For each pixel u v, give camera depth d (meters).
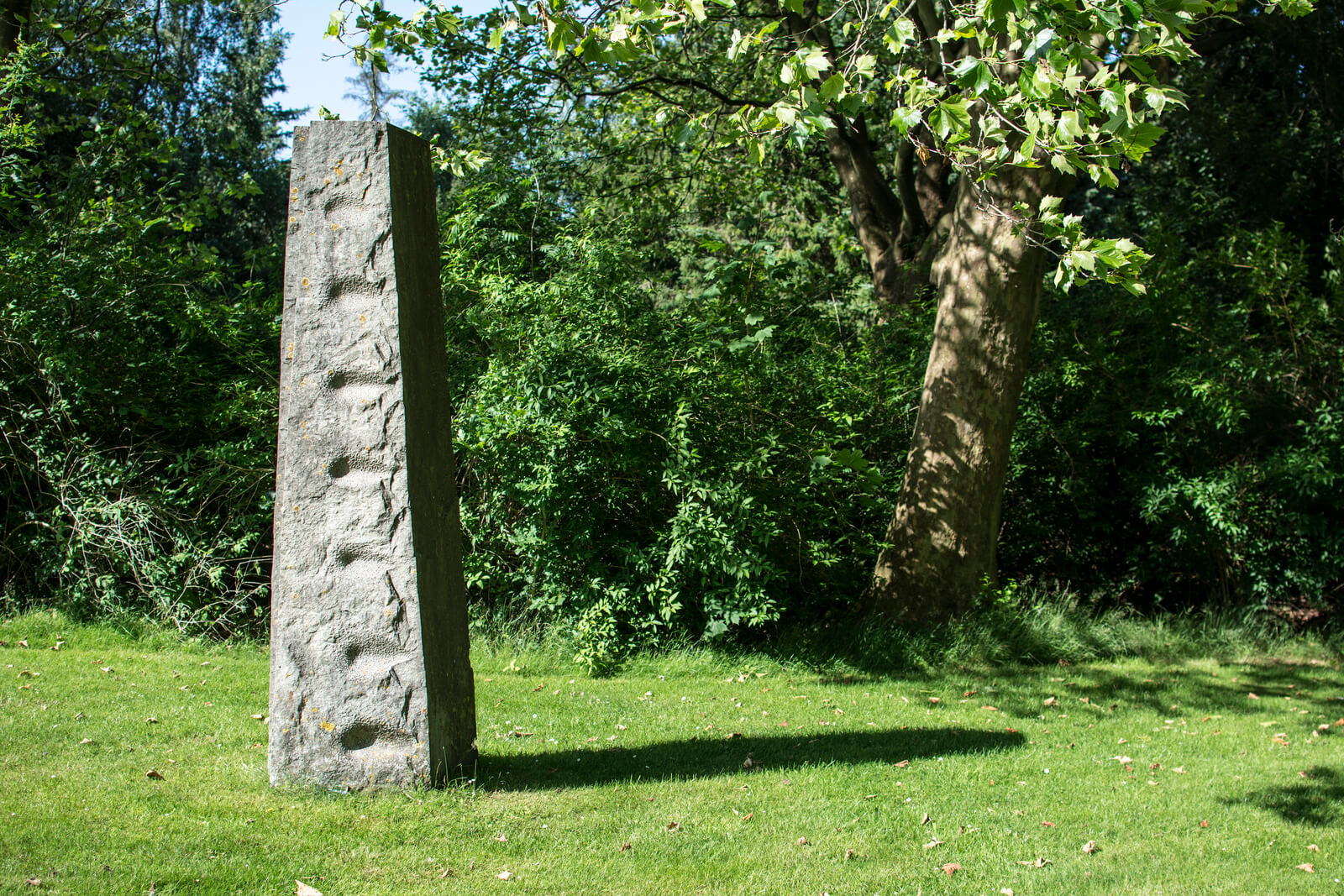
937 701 7.10
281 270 11.23
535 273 9.09
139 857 3.68
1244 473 9.60
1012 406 8.88
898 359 10.50
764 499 8.18
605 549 8.20
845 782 5.10
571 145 13.88
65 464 8.43
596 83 13.56
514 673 7.52
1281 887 3.99
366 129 4.43
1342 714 7.12
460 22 7.17
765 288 9.34
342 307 4.39
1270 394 10.02
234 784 4.48
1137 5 4.33
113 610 8.12
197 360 9.16
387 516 4.36
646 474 8.01
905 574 8.94
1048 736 6.25
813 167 18.50
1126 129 4.43
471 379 8.38
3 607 8.34
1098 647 8.98
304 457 4.40
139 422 8.74
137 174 10.17
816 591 9.05
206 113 25.34
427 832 4.06
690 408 7.93
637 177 15.23
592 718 6.23
